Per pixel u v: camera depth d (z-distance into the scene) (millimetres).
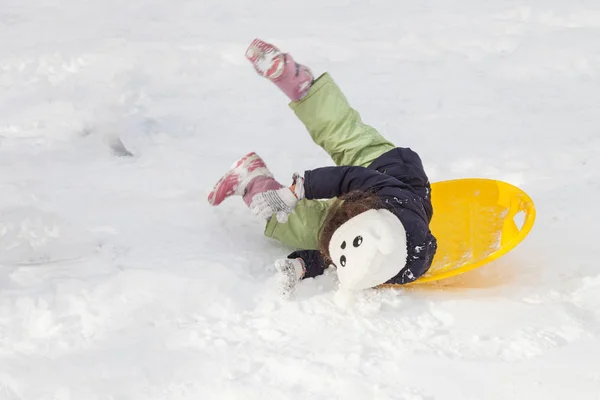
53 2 10742
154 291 4004
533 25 9562
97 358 3492
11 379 3338
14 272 4172
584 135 6445
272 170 5734
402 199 4098
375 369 3428
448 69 8109
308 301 3951
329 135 4844
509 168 5824
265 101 7215
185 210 4910
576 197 5297
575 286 4141
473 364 3461
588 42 8844
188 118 6738
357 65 8227
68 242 4496
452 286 4227
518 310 3893
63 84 7453
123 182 5367
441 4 10578
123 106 6934
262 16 10078
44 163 5691
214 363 3461
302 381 3361
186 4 10633
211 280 4070
